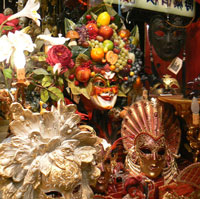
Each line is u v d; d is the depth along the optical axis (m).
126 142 1.27
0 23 1.14
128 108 1.32
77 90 1.28
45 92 1.11
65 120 0.93
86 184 0.97
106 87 1.30
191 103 1.34
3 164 0.87
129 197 1.15
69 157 0.89
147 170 1.20
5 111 1.09
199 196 1.24
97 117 1.39
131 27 1.55
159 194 1.21
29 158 0.88
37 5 1.07
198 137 1.40
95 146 0.99
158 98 1.38
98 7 1.35
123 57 1.33
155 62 1.57
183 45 1.61
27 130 0.90
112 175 1.23
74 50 1.26
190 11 1.59
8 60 0.97
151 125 1.23
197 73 1.67
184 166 1.41
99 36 1.30
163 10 1.51
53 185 0.87
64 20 1.35
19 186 0.89
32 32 1.30
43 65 1.15
